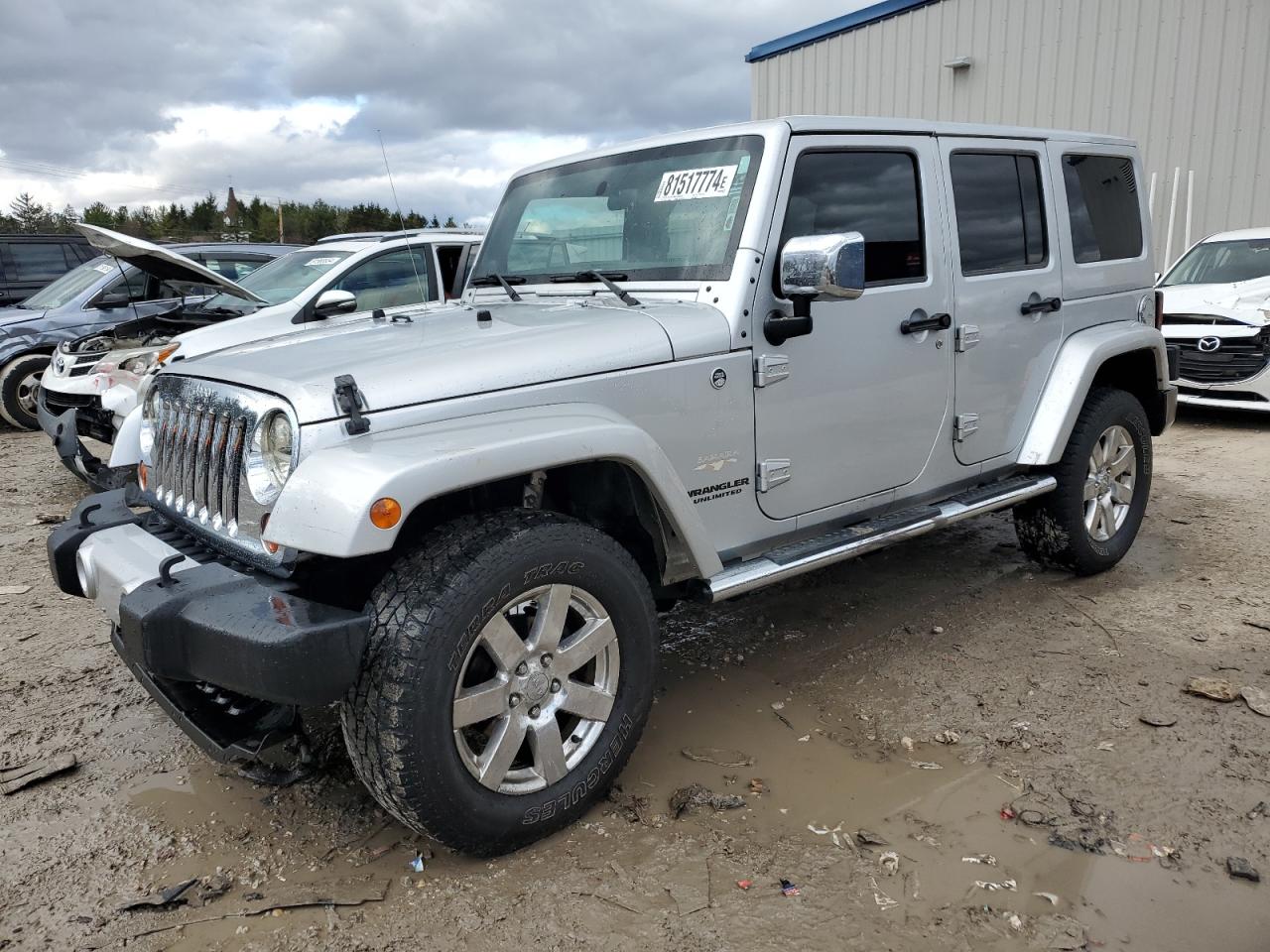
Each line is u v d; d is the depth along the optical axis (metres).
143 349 6.56
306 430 2.22
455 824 2.32
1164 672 3.51
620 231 3.32
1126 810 2.65
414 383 2.37
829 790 2.79
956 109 13.08
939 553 4.96
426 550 2.33
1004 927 2.20
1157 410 4.84
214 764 3.04
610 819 2.65
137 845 2.61
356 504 2.06
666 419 2.77
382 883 2.41
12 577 4.99
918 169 3.49
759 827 2.61
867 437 3.36
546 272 3.58
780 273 2.88
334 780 2.91
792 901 2.30
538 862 2.48
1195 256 9.25
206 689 2.52
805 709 3.31
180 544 2.64
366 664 2.22
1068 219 4.21
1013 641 3.83
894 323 3.37
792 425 3.10
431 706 2.22
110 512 3.02
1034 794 2.74
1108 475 4.48
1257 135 10.46
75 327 9.33
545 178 3.73
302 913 2.31
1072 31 11.76
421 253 7.03
